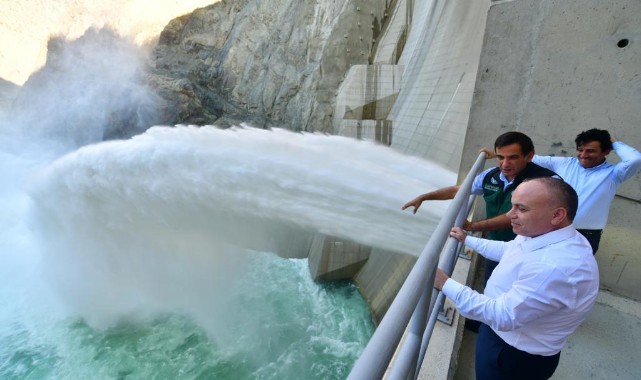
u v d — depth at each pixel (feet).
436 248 5.53
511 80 16.42
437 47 66.49
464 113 47.67
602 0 13.69
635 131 13.82
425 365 9.82
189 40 132.46
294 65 114.52
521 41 15.84
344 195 30.40
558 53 14.98
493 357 7.47
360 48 96.89
